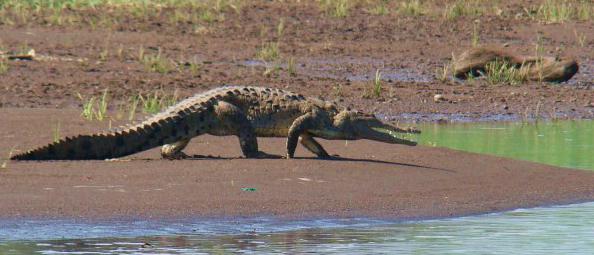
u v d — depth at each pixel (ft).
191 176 133.80
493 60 274.16
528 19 346.74
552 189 138.31
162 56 285.02
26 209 115.34
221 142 161.27
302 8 356.38
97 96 225.97
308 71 273.54
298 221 116.26
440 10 359.25
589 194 136.98
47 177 130.62
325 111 151.33
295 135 148.66
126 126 147.23
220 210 118.83
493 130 204.13
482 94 251.19
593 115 231.30
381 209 123.24
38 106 213.05
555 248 103.76
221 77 256.93
